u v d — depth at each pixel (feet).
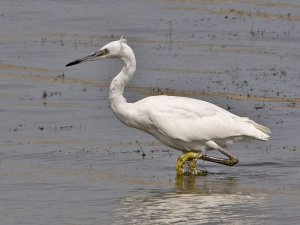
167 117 49.70
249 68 78.54
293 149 54.95
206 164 52.70
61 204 43.83
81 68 79.66
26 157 52.85
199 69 78.23
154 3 110.22
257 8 106.42
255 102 67.15
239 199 44.86
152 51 85.25
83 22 98.68
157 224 40.70
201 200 44.68
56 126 60.70
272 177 49.37
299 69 78.33
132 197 45.11
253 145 56.03
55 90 71.77
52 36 92.22
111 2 110.42
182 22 98.94
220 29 95.55
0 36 92.38
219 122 49.78
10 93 70.69
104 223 40.88
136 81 73.87
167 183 48.03
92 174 49.52
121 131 59.62
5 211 42.68
